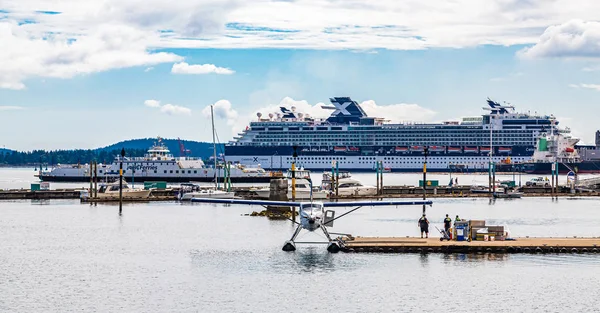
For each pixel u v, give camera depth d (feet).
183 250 291.17
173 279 233.96
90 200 576.20
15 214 457.27
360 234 347.36
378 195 625.41
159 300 207.92
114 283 228.84
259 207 521.65
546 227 383.24
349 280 229.45
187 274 240.94
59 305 202.59
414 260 257.75
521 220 425.28
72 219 423.23
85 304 203.62
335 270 243.81
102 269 250.98
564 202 586.45
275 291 217.15
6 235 343.46
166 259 269.64
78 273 244.42
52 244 311.68
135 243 313.12
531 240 283.38
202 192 595.06
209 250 289.74
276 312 195.72
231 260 264.93
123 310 197.57
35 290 220.23
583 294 211.41
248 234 344.08
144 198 590.14
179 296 212.43
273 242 313.32
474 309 197.26
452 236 291.17
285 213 441.27
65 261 267.18
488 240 282.77
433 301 205.05
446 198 638.94
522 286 220.64
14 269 251.80
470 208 520.01
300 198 574.15
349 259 261.44
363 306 200.64
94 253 285.64
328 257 266.16
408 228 377.09
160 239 326.24
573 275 233.55
